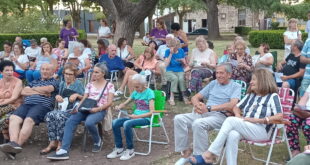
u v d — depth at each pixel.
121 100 8.29
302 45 6.57
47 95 5.76
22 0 26.23
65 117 5.41
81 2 42.72
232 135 4.24
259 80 4.48
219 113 4.74
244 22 48.53
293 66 6.62
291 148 4.94
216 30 31.09
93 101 5.45
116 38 11.30
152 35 11.52
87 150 5.57
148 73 8.14
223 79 4.83
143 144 5.76
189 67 8.09
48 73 5.85
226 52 8.61
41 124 6.79
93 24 56.16
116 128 5.26
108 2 12.21
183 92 8.05
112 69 8.58
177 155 5.28
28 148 5.68
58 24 24.28
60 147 5.34
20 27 22.05
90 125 5.28
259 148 5.46
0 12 26.39
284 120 4.38
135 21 11.25
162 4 29.58
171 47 8.02
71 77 5.77
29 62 9.14
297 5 28.09
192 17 51.41
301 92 5.88
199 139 4.55
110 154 5.27
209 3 30.75
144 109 5.45
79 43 8.78
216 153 4.27
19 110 5.60
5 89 5.90
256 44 21.19
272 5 27.62
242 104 4.66
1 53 9.74
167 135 6.10
